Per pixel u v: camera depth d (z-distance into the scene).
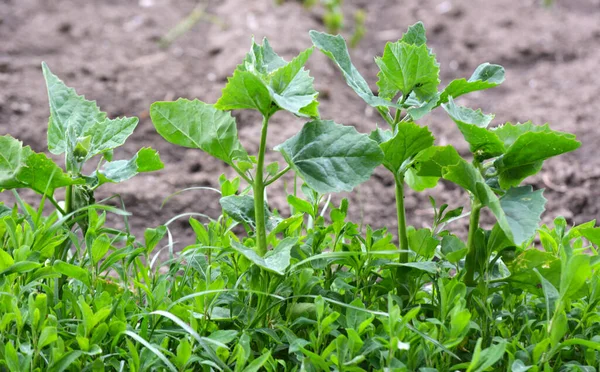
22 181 0.98
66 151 1.00
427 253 0.99
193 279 1.04
